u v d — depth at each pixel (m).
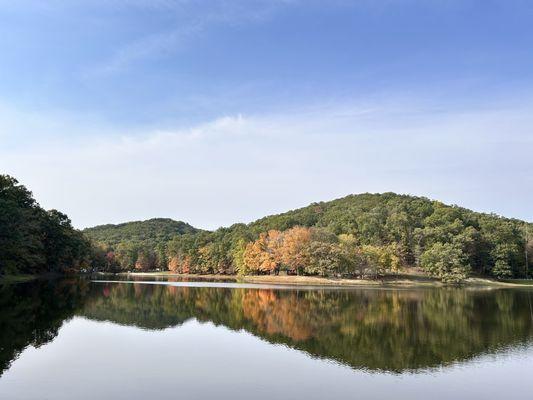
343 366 26.47
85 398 19.73
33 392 20.44
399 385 22.86
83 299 60.31
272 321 44.12
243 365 26.25
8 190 94.38
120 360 26.70
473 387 22.72
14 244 82.31
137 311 49.28
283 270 134.62
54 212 116.19
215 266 179.88
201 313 49.19
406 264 136.00
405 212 163.25
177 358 27.61
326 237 127.12
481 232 140.50
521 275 138.00
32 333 34.28
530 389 22.38
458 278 114.12
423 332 38.38
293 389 21.81
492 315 50.06
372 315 49.41
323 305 59.84
